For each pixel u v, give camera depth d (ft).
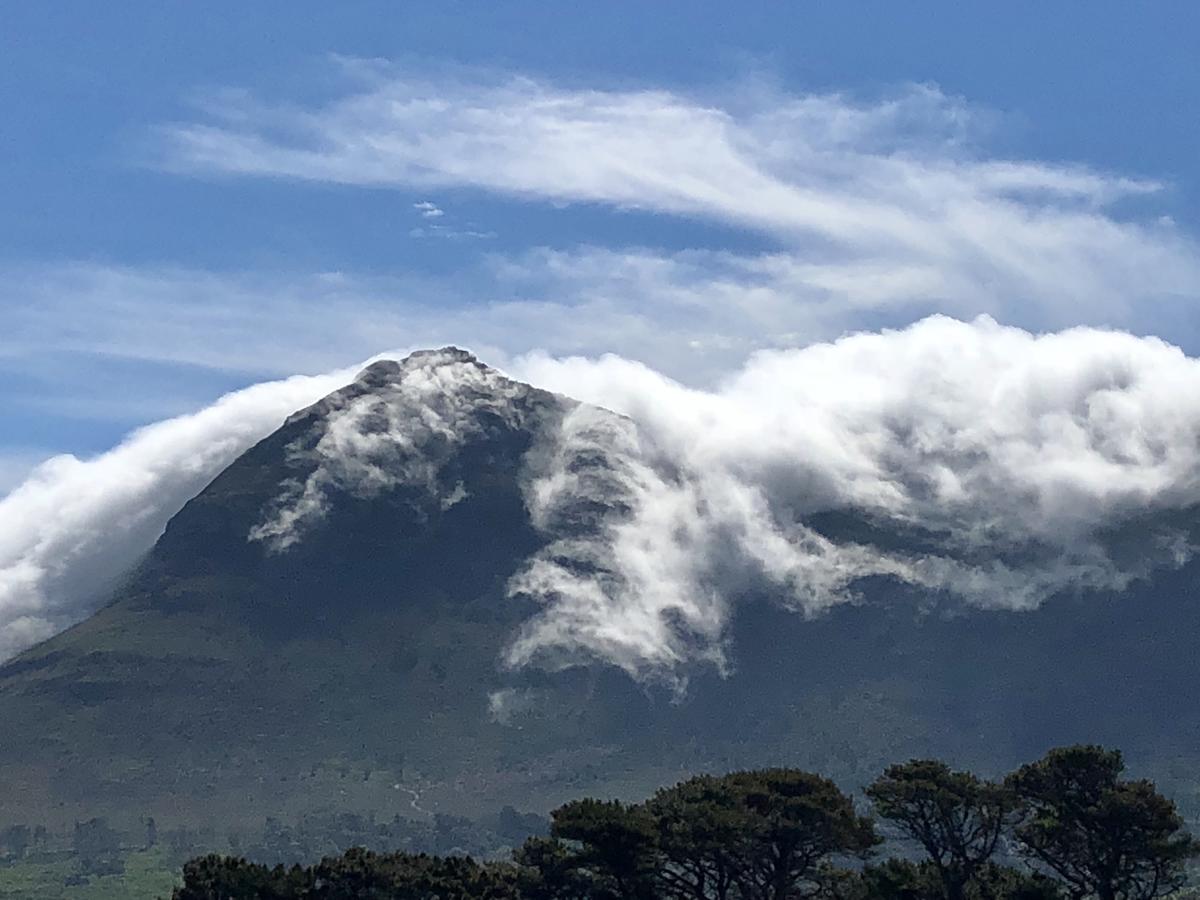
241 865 459.73
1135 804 455.22
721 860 446.19
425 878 457.68
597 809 449.89
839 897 460.55
